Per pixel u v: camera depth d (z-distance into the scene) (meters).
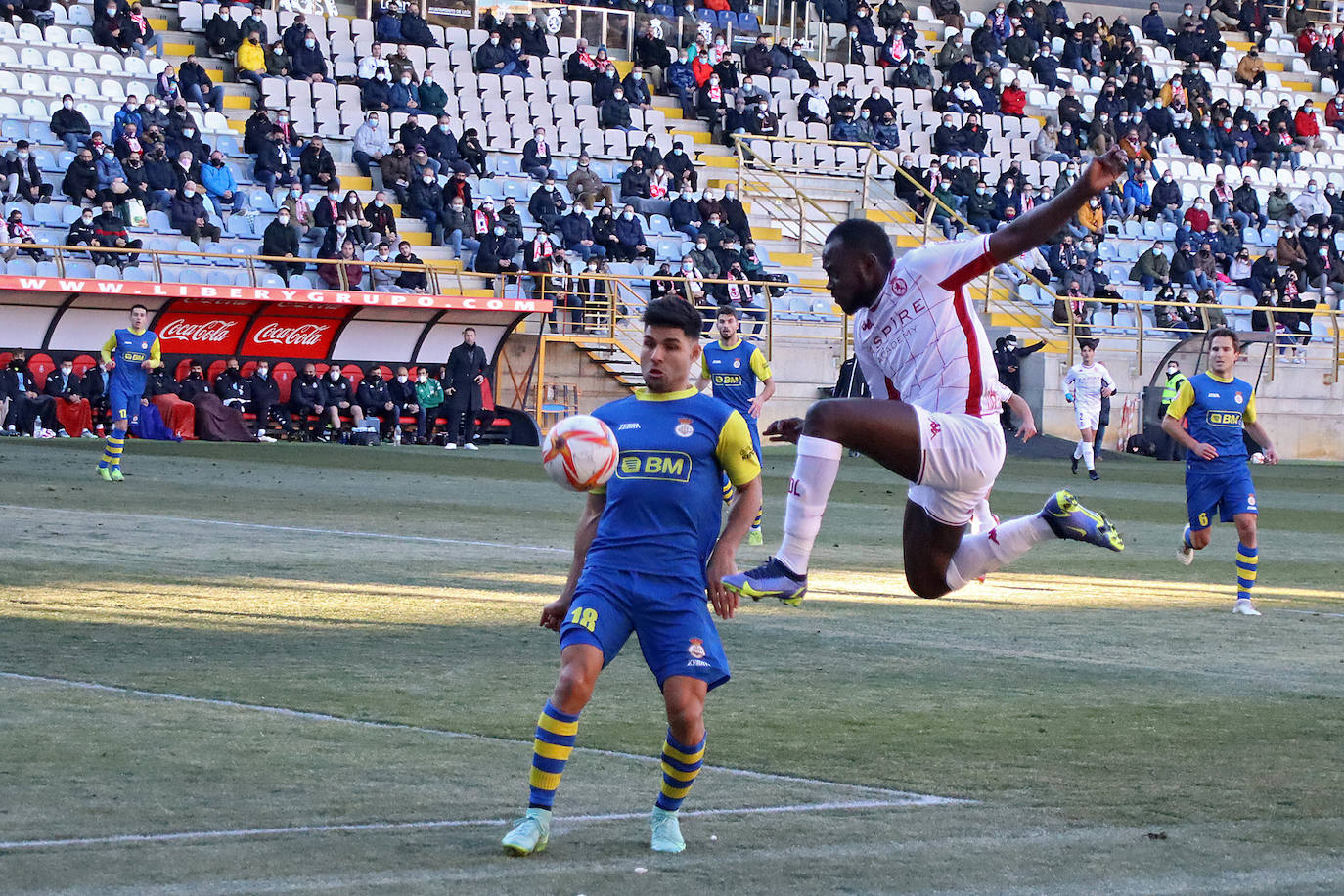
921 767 8.43
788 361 46.59
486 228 45.25
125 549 17.08
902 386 8.15
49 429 37.88
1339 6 73.44
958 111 58.75
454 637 12.25
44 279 36.72
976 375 7.93
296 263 43.00
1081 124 59.22
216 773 7.79
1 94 45.25
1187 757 8.84
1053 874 6.54
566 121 52.41
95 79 47.22
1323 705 10.60
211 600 13.69
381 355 42.12
